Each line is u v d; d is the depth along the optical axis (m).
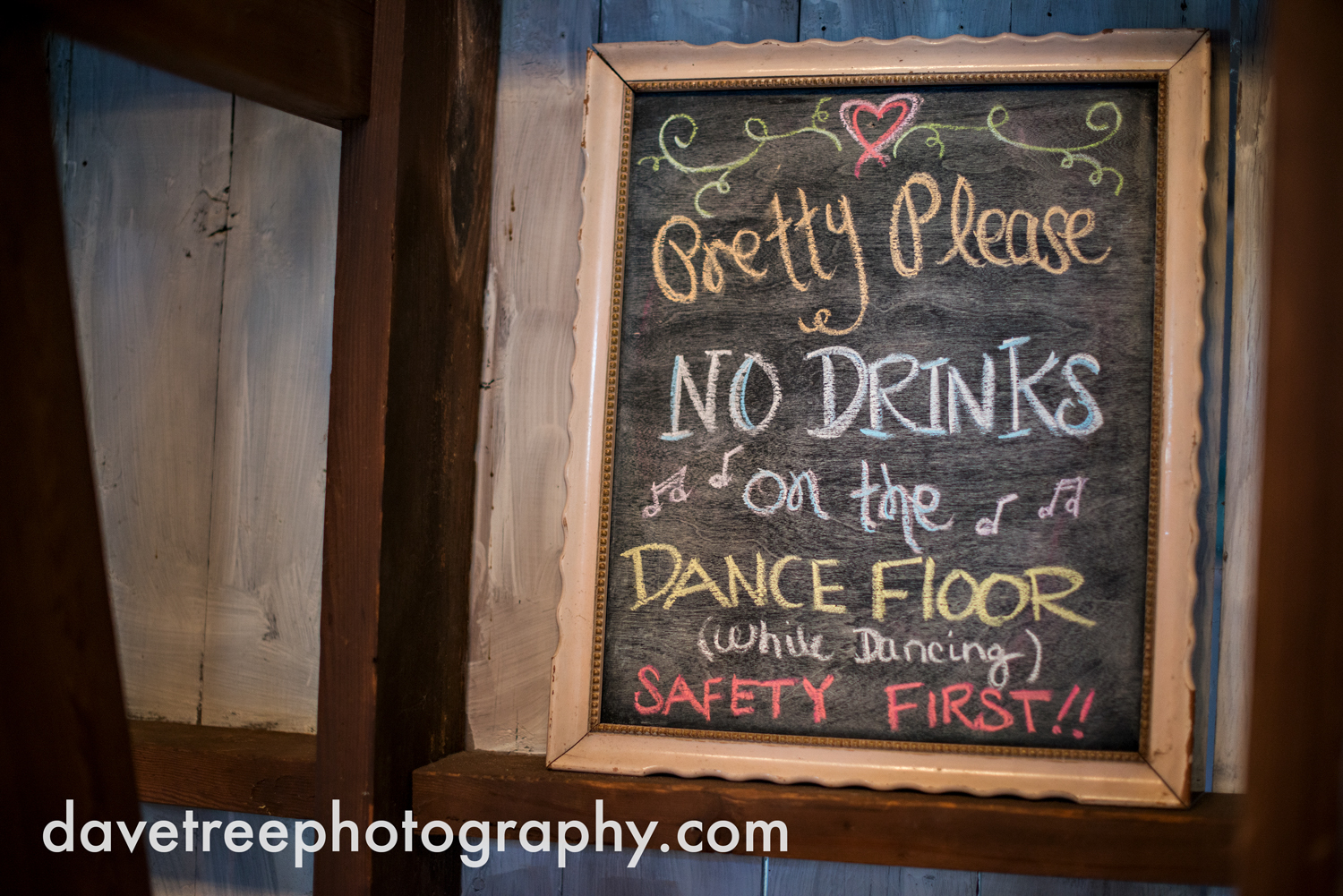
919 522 0.94
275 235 1.15
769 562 0.95
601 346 0.98
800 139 0.98
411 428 0.95
